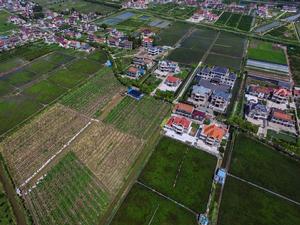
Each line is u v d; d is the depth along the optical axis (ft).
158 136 315.99
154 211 232.32
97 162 278.87
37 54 506.07
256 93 400.06
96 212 230.48
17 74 435.94
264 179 267.18
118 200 240.53
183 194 247.91
